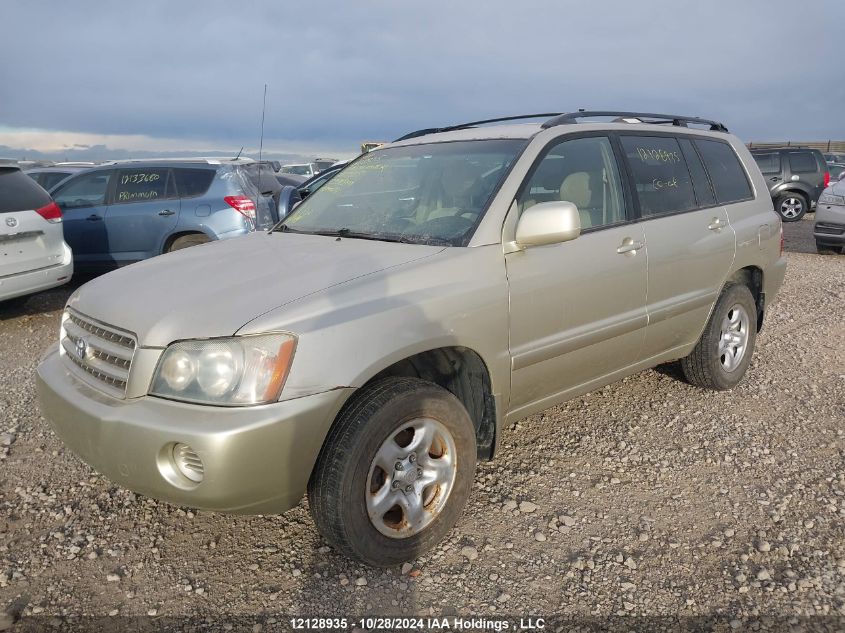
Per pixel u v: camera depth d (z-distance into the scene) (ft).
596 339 11.99
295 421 8.16
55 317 24.43
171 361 8.41
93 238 27.48
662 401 15.25
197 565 9.63
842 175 40.86
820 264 34.63
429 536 9.59
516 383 10.88
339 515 8.61
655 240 12.98
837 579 9.15
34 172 38.78
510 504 11.04
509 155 11.60
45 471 12.32
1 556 9.85
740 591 8.95
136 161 27.84
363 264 9.82
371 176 13.29
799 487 11.56
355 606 8.77
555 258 11.16
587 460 12.57
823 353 19.01
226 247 11.91
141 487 8.55
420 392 9.18
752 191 16.21
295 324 8.41
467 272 10.05
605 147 12.89
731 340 15.56
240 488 8.10
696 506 11.03
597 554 9.80
